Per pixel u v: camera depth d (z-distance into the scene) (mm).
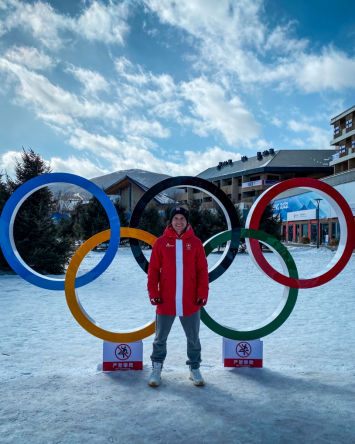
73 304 3316
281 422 2271
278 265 14672
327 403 2547
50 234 11992
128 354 3287
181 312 2938
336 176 30344
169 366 3453
